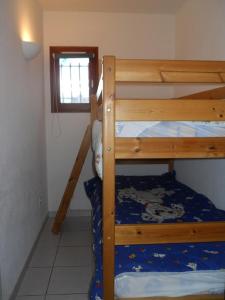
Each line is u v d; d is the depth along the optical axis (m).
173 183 3.37
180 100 1.39
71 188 3.21
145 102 1.38
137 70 1.35
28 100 2.64
